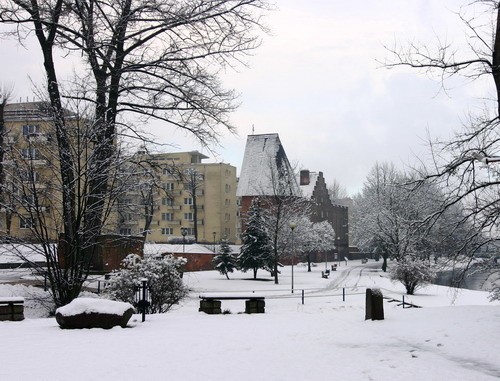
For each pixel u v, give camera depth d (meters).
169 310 21.11
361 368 8.67
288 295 35.41
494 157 13.70
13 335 11.88
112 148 21.34
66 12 22.50
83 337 11.63
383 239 64.31
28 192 20.55
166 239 104.56
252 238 54.78
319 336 12.19
